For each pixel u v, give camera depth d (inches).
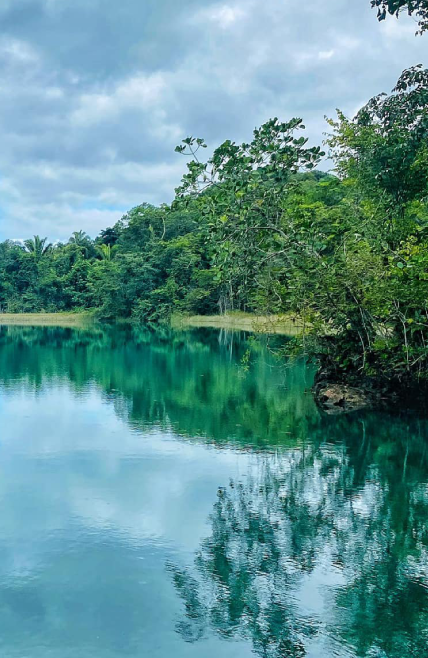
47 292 3149.6
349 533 324.5
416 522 340.5
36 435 526.6
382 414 608.7
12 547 303.1
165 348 1412.4
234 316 2284.7
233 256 477.7
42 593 261.3
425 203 571.8
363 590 263.9
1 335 1946.4
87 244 3304.6
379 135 601.9
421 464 444.8
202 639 228.8
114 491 382.6
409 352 565.3
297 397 709.3
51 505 358.9
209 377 896.9
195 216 478.6
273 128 445.1
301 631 236.8
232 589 266.4
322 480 409.1
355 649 223.3
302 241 481.4
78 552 298.2
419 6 386.9
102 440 509.0
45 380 869.8
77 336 1898.4
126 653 221.9
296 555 299.7
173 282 2497.5
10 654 219.5
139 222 2970.0
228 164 443.2
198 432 538.6
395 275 557.6
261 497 375.6
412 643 229.5
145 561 291.0
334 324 653.3
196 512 350.3
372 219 626.8
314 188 1219.9
